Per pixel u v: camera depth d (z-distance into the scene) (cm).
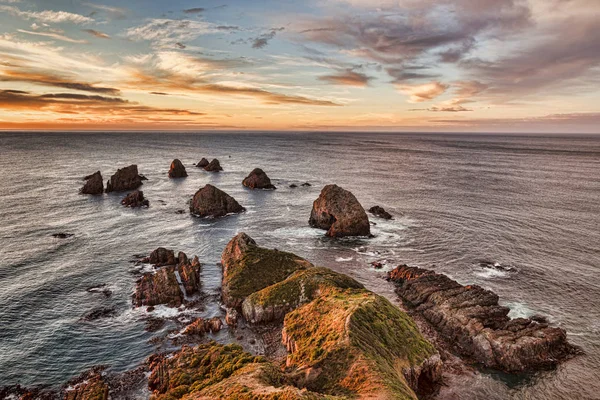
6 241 8131
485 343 4475
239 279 6019
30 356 4466
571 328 5094
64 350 4597
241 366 3950
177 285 5975
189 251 7988
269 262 6475
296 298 5406
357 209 9012
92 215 10431
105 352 4588
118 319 5278
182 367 4128
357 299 4878
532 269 7031
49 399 3831
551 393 3978
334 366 3756
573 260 7456
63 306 5566
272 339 4912
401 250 8069
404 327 4541
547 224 9944
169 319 5309
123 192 13550
